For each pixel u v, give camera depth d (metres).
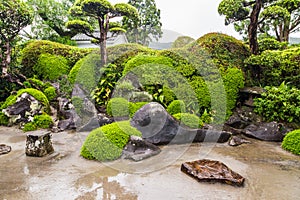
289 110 4.81
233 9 5.47
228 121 5.13
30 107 5.36
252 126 4.92
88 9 5.41
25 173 3.04
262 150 4.07
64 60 7.04
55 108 5.98
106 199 2.46
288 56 5.51
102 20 5.71
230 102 5.41
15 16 5.92
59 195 2.52
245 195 2.57
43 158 3.57
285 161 3.58
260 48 6.47
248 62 5.78
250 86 5.79
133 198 2.49
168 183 2.83
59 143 4.30
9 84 6.43
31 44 7.31
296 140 4.00
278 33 7.52
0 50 6.25
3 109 5.46
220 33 6.27
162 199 2.48
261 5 5.73
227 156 3.78
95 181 2.86
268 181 2.90
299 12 7.32
